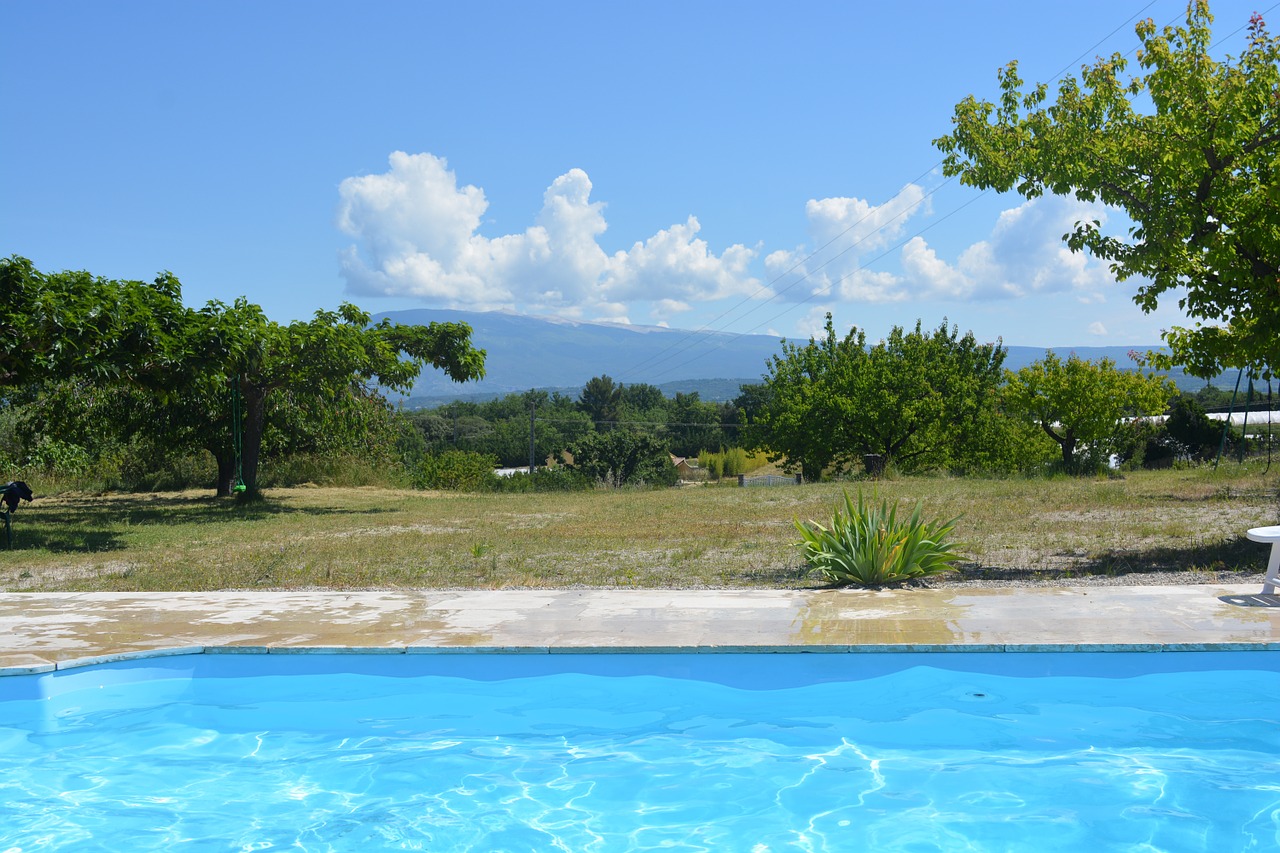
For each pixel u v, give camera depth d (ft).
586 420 376.89
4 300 48.80
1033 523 50.70
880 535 32.99
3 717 21.80
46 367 50.24
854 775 19.42
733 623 25.52
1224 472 83.66
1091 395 131.13
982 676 22.36
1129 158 32.78
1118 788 18.53
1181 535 43.04
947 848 16.37
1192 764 19.44
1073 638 22.82
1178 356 51.62
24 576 39.50
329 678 23.57
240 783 19.42
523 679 23.24
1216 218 33.58
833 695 22.56
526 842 16.94
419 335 89.86
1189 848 16.24
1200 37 32.55
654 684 22.98
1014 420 142.51
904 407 127.24
